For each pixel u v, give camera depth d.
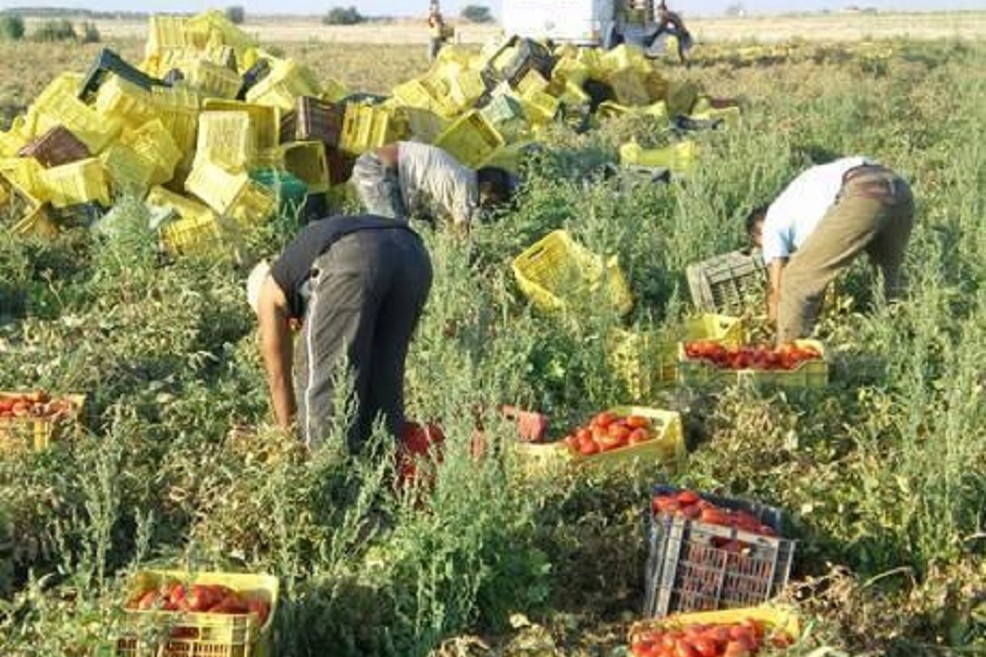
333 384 6.18
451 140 13.95
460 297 8.45
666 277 10.22
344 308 6.31
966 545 5.89
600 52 23.89
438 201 10.34
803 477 6.21
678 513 5.51
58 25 55.94
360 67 38.06
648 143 18.59
